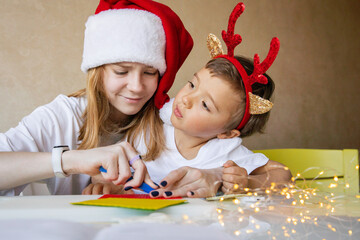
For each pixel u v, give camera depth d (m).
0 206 0.50
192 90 0.92
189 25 2.21
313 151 1.33
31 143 0.87
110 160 0.67
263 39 2.60
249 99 0.93
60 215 0.45
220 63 0.92
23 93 1.75
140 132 1.06
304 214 0.48
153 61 0.94
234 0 2.42
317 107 2.95
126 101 0.98
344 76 3.19
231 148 0.99
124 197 0.64
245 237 0.34
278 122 2.69
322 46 3.03
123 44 0.91
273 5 2.68
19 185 0.74
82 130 1.04
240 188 0.71
